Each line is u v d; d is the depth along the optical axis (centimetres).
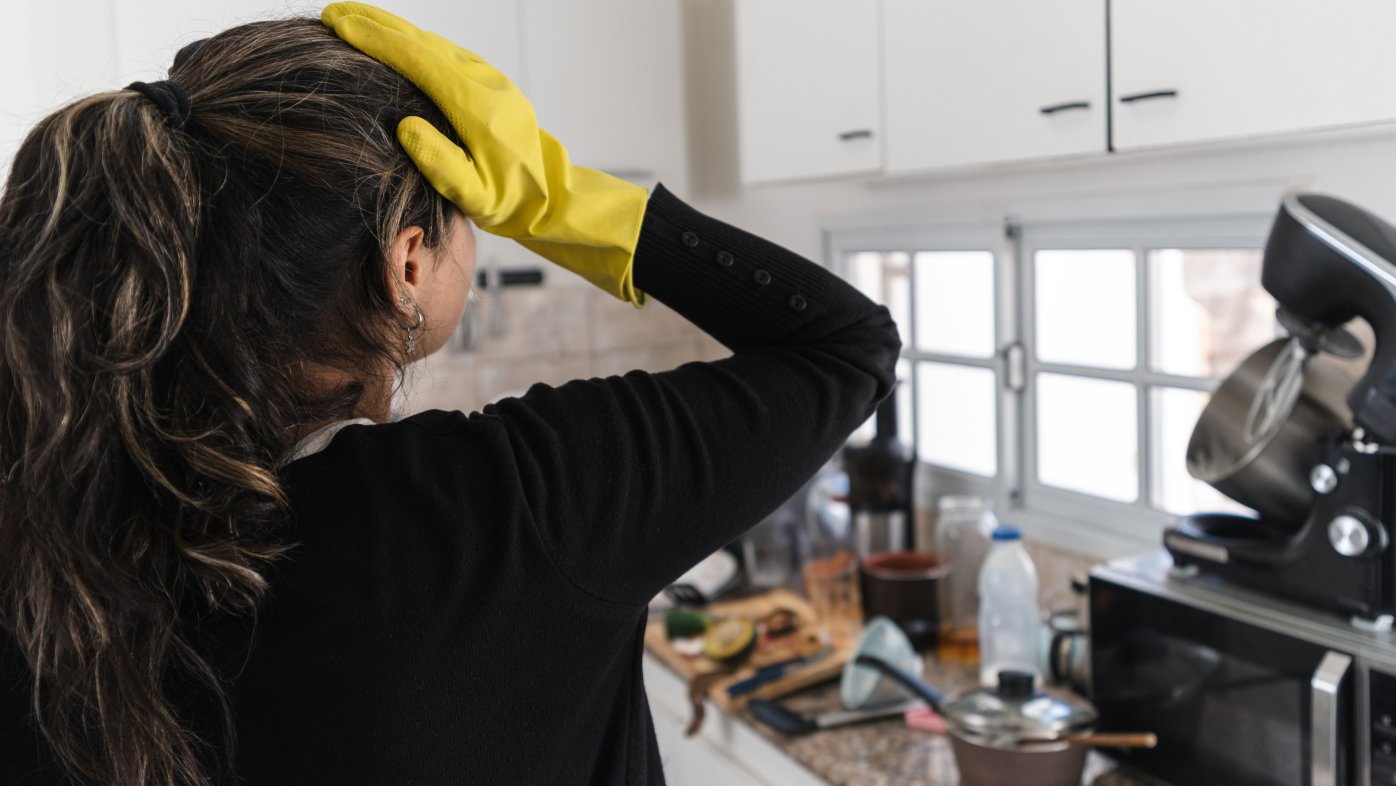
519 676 56
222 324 53
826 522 201
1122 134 123
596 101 226
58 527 51
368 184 57
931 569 185
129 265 50
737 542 221
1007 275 187
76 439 50
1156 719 128
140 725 52
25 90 178
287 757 54
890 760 145
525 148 62
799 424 63
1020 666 157
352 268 58
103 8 173
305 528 55
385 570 54
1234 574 125
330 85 58
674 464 59
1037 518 191
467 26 209
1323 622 113
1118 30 122
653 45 232
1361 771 107
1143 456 172
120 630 52
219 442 53
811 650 180
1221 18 111
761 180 191
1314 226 105
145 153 51
